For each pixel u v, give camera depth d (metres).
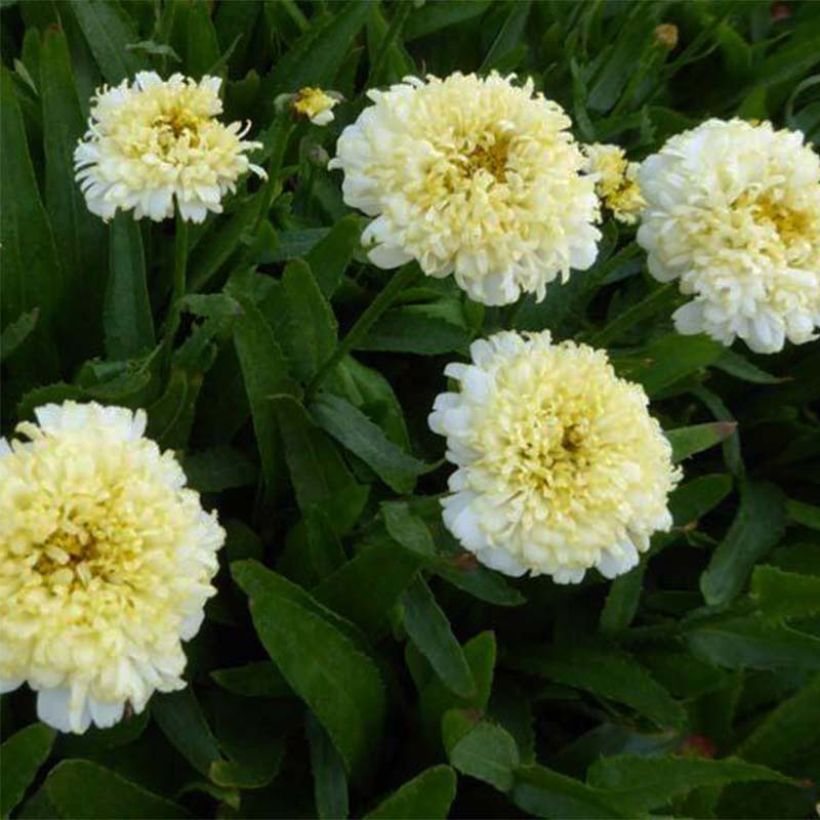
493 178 0.32
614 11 0.57
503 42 0.53
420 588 0.36
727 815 0.40
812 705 0.39
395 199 0.32
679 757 0.34
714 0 0.58
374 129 0.33
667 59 0.60
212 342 0.40
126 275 0.40
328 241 0.40
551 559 0.31
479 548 0.31
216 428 0.41
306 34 0.47
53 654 0.27
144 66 0.45
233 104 0.48
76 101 0.41
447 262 0.33
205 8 0.46
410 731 0.39
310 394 0.39
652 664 0.40
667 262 0.37
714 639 0.40
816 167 0.37
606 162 0.45
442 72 0.54
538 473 0.31
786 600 0.37
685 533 0.44
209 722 0.37
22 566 0.28
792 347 0.50
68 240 0.41
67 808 0.32
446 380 0.45
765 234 0.35
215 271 0.42
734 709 0.41
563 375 0.33
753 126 0.42
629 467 0.32
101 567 0.28
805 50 0.56
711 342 0.41
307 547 0.38
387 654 0.39
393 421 0.41
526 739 0.39
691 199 0.35
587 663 0.40
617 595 0.39
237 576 0.33
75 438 0.29
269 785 0.37
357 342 0.40
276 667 0.36
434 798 0.33
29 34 0.44
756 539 0.45
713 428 0.40
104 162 0.34
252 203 0.41
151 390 0.38
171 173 0.34
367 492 0.37
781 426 0.49
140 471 0.29
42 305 0.40
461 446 0.32
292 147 0.47
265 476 0.39
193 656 0.37
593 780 0.35
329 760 0.36
